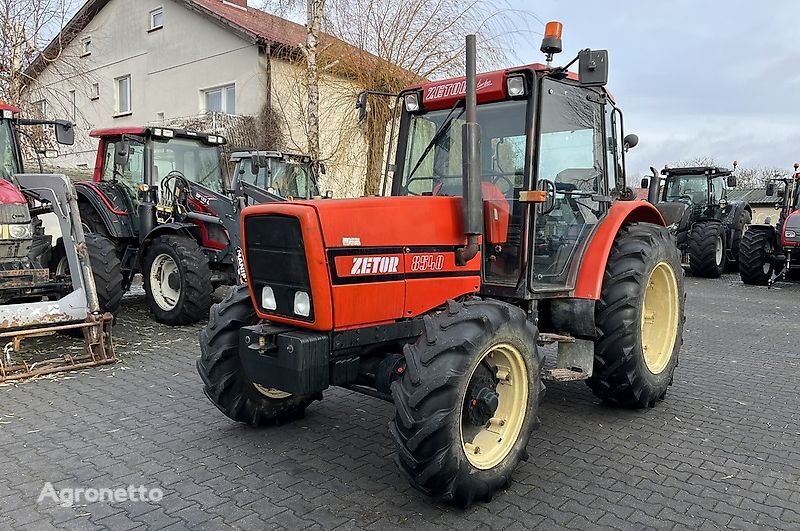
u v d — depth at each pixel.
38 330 5.23
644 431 4.21
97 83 20.95
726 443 4.02
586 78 3.71
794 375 5.64
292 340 3.10
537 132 3.90
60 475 3.41
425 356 2.97
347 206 3.20
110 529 2.87
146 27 19.30
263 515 3.01
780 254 12.24
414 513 3.06
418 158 4.46
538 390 3.43
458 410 2.95
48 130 13.13
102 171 8.65
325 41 12.31
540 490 3.33
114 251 7.06
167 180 8.05
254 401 4.02
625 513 3.09
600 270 4.21
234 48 16.81
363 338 3.29
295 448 3.84
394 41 12.67
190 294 7.14
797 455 3.84
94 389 4.94
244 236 3.39
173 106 18.86
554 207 4.07
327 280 3.09
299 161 10.64
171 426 4.17
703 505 3.19
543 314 4.38
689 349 6.68
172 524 2.91
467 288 3.72
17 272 5.76
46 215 7.05
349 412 4.52
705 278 13.94
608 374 4.36
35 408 4.48
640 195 6.48
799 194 12.49
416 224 3.44
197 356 6.03
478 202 3.43
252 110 16.53
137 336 6.86
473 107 3.35
